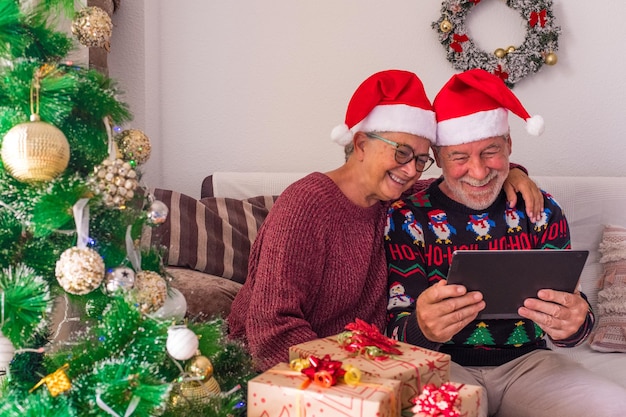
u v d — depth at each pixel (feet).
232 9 8.90
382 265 5.75
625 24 9.18
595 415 5.01
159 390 3.33
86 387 3.42
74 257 3.34
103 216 3.65
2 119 3.48
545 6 8.95
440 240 5.94
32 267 3.55
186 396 3.78
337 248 5.32
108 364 3.38
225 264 6.60
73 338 3.80
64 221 3.45
